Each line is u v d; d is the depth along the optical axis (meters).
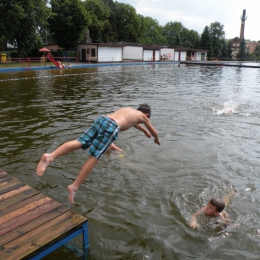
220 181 4.52
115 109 9.26
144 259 2.94
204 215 3.68
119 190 4.23
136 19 52.97
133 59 39.97
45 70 24.48
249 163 5.19
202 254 3.03
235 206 3.90
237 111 9.43
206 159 5.33
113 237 3.25
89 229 3.37
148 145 5.91
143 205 3.87
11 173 4.64
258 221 3.60
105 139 3.28
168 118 8.21
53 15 33.19
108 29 48.88
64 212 2.94
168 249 3.08
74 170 4.79
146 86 15.40
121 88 14.39
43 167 2.95
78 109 9.20
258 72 28.00
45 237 2.55
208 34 63.19
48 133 6.59
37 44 34.56
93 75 21.31
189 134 6.76
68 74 21.70
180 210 3.78
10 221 2.75
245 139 6.52
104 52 35.69
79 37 37.41
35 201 3.11
